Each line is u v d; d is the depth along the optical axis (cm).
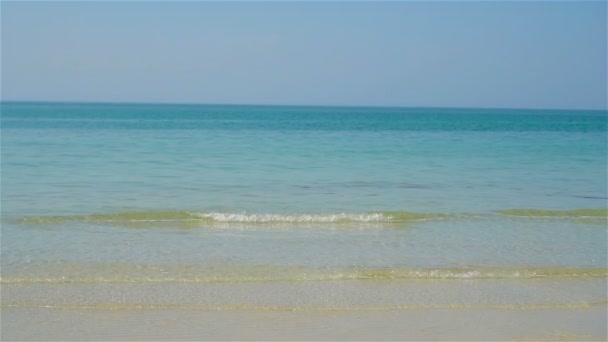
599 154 3562
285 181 2341
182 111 16475
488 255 1316
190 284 1096
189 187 2169
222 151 3500
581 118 12675
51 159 2941
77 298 1020
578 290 1114
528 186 2311
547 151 3762
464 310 1011
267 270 1178
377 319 966
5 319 931
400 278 1156
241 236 1462
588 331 940
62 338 873
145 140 4338
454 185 2309
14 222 1559
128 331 901
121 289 1064
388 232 1527
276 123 8231
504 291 1101
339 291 1080
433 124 8419
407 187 2245
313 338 893
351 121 9494
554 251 1362
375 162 3031
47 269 1159
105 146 3741
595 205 1948
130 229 1516
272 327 927
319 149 3734
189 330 909
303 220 1636
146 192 2053
